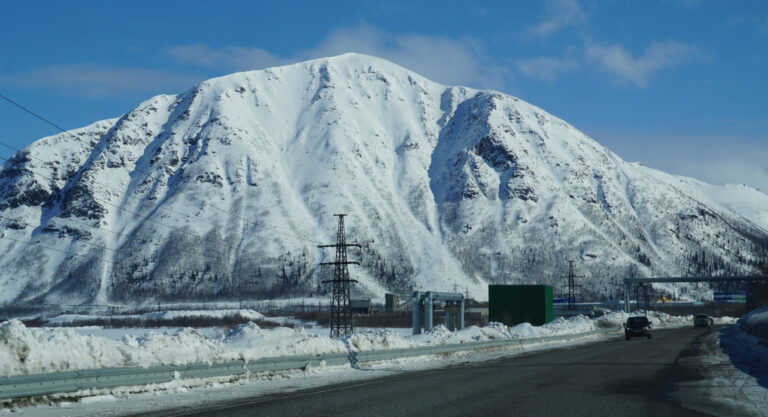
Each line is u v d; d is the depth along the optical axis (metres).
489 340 46.03
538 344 53.78
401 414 15.49
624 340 60.88
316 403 17.59
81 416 15.73
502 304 77.06
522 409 16.19
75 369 18.86
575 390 20.23
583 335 66.81
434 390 20.58
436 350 37.66
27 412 16.33
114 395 19.02
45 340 18.81
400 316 152.38
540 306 75.69
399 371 28.56
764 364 29.61
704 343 50.31
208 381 22.31
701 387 20.84
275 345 28.88
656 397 18.42
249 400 18.47
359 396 19.12
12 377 16.53
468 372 27.66
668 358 34.59
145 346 22.25
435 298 69.06
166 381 20.80
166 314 163.88
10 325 18.27
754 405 16.83
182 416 15.46
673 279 137.75
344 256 89.25
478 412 15.72
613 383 22.28
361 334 34.59
